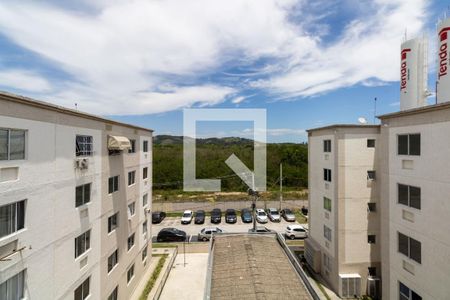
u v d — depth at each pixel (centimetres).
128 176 1420
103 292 1112
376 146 1418
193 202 3350
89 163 1009
